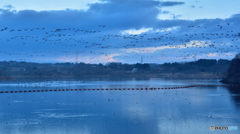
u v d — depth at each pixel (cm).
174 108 5931
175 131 4212
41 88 10356
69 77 18600
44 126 4462
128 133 4116
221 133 4106
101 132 4159
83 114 5319
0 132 4131
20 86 11225
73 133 4122
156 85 11869
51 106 6200
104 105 6319
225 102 6688
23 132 4144
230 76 13338
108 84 12450
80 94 8406
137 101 6944
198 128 4366
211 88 10131
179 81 14688
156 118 5000
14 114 5322
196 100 7056
